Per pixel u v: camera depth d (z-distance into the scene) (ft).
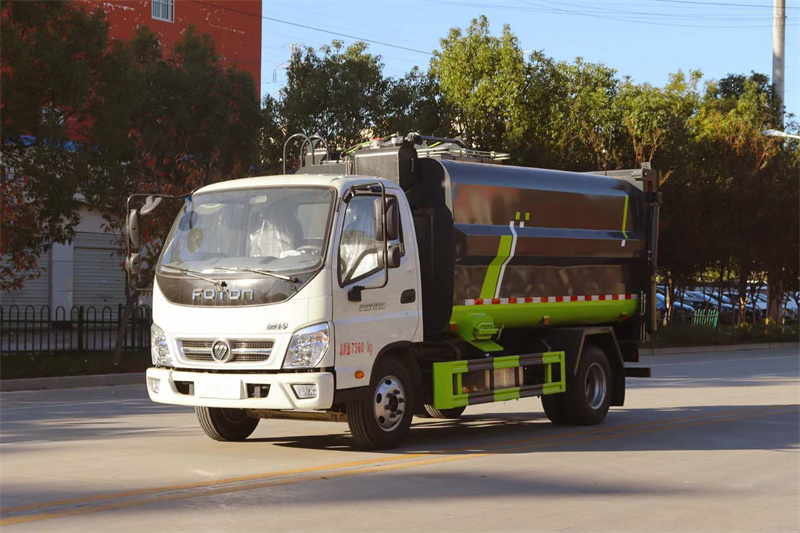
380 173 41.50
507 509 27.91
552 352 46.65
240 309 35.88
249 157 107.14
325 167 44.45
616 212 51.60
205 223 38.17
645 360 106.01
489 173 43.83
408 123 114.11
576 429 46.62
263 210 37.27
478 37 121.08
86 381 73.82
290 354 35.14
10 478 31.91
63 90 77.92
